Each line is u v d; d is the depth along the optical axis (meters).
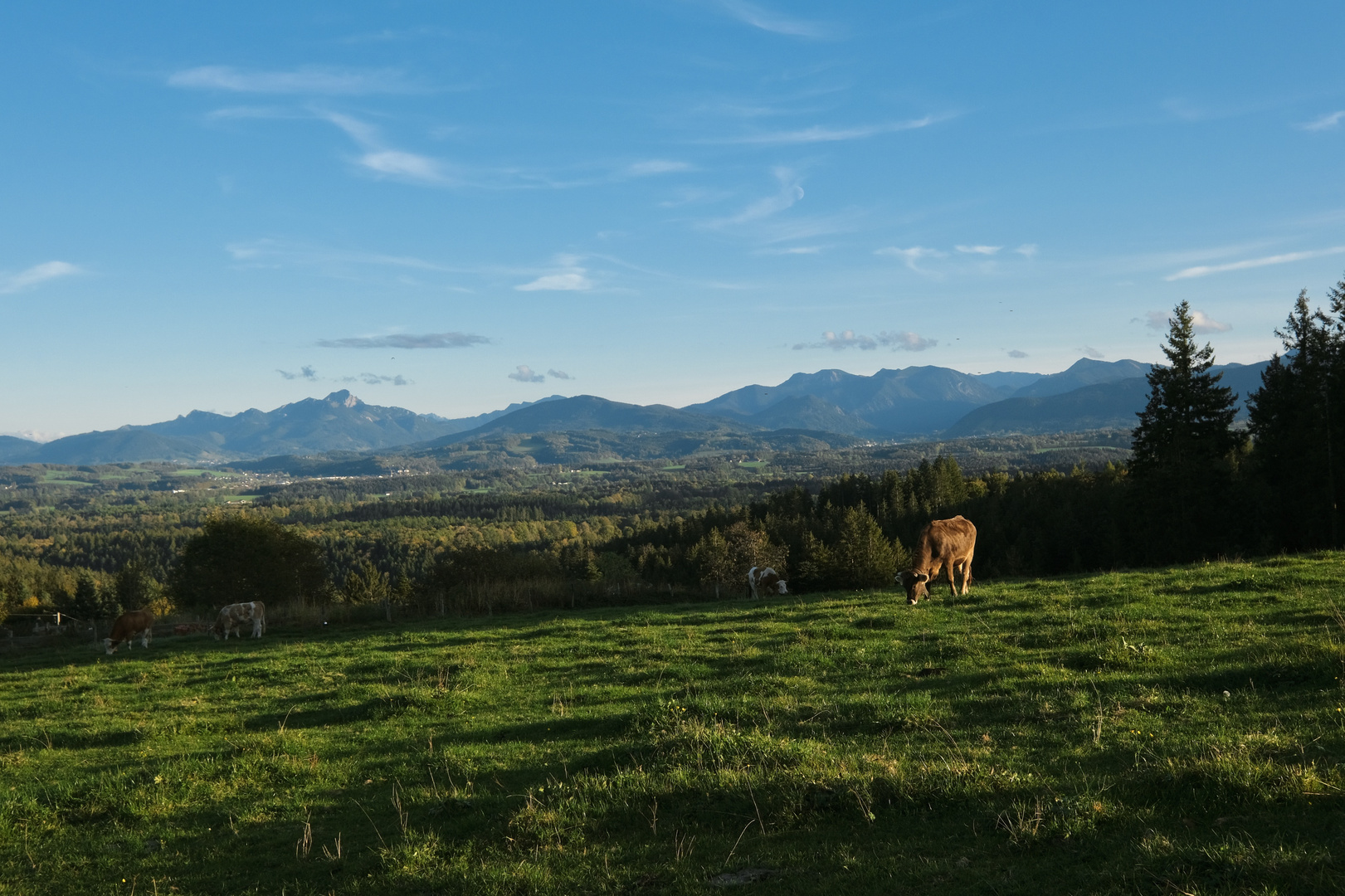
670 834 8.08
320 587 54.81
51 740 16.30
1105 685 11.84
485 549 56.16
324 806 10.66
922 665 14.95
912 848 6.92
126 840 10.02
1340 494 43.44
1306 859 5.35
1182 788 7.02
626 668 17.97
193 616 51.25
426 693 16.61
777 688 14.07
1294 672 10.80
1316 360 44.94
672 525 137.50
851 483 139.12
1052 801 7.11
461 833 8.84
